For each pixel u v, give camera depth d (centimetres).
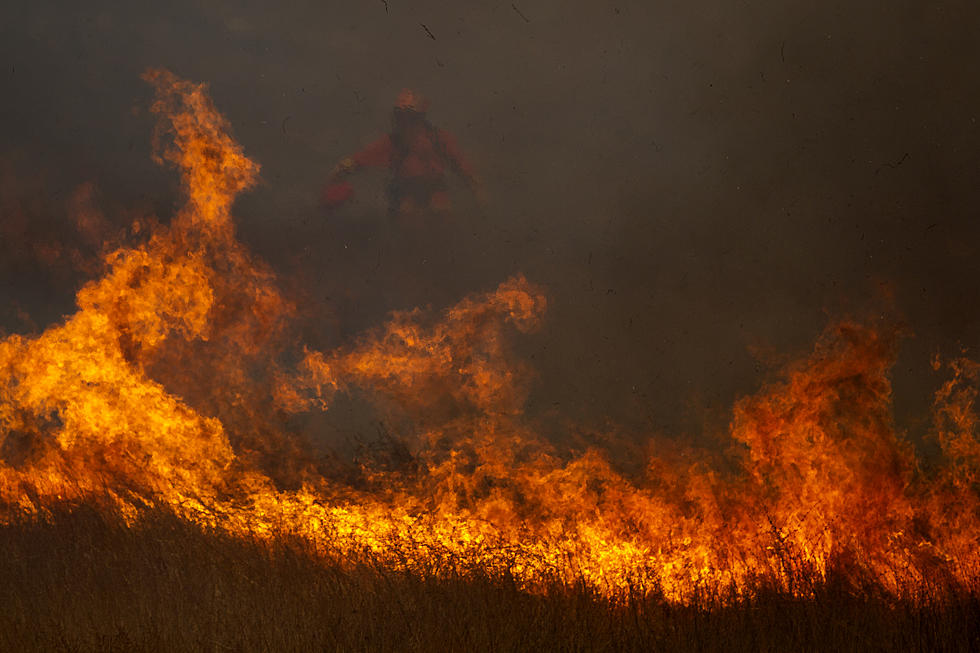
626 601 427
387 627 401
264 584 435
